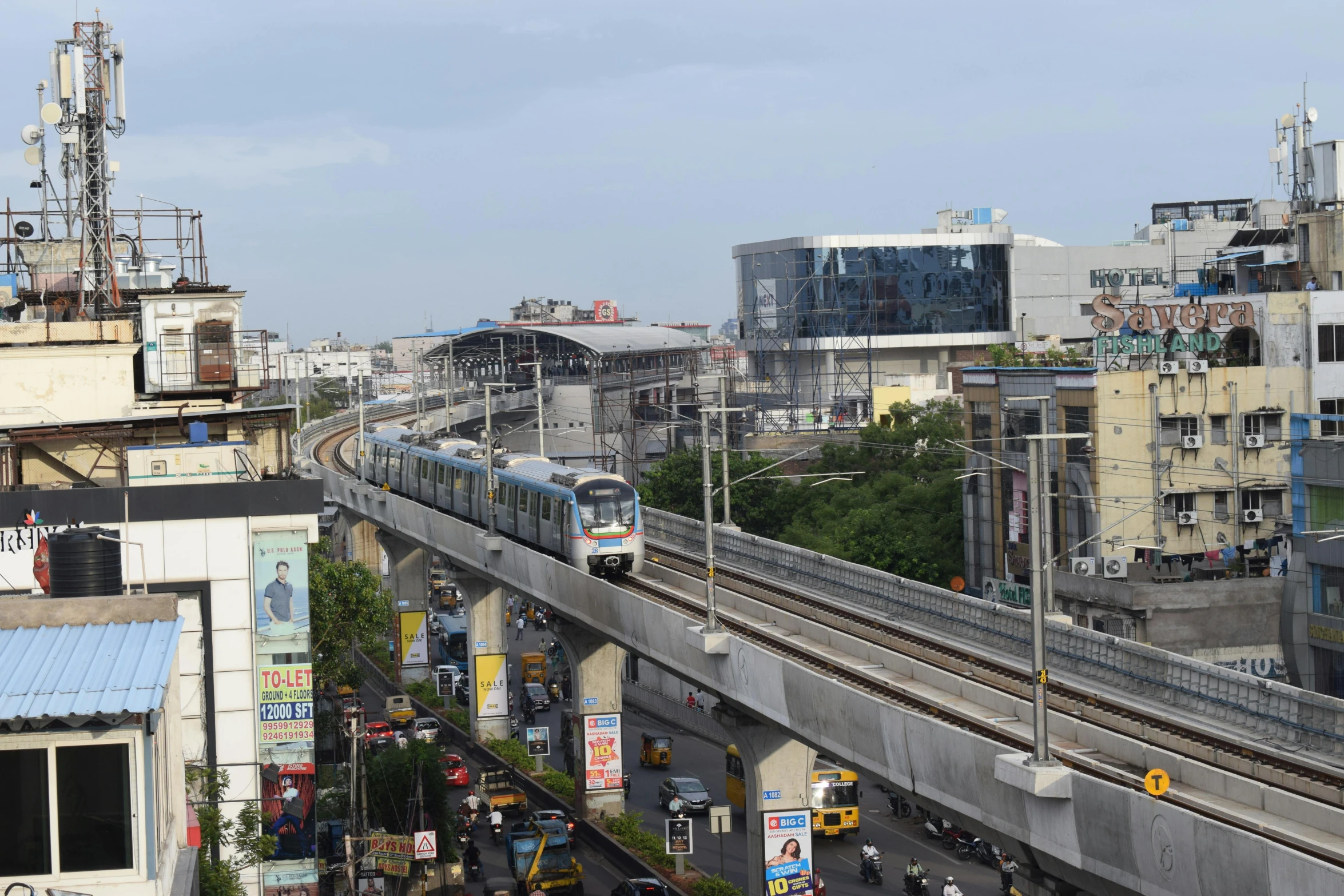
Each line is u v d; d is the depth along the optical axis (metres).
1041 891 33.09
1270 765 33.03
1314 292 78.38
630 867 57.56
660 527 79.25
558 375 166.50
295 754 40.25
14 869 19.34
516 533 70.38
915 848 59.59
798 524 97.62
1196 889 26.03
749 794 49.19
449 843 56.31
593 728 63.16
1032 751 34.34
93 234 61.34
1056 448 76.38
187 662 39.75
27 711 18.67
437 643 108.62
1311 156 94.38
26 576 38.34
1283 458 76.25
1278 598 65.06
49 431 46.06
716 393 159.50
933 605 50.53
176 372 60.16
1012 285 162.50
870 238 157.38
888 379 149.75
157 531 39.41
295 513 39.97
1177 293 111.25
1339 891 22.52
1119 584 65.00
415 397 160.62
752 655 42.19
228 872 31.28
